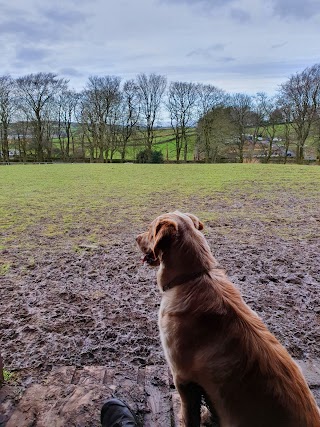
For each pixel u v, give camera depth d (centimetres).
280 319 320
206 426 195
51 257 511
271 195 1084
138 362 256
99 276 433
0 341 287
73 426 190
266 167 2041
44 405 205
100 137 3278
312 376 237
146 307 348
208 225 707
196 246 184
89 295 377
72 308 347
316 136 2664
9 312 339
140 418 197
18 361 257
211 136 3103
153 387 223
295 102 2711
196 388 169
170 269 185
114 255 515
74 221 767
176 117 3319
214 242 577
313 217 762
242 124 3062
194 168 2100
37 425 190
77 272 448
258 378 140
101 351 271
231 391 146
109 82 3203
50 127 3328
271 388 137
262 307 343
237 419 144
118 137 3344
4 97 3073
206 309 164
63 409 202
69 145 3428
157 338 289
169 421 194
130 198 1078
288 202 960
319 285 395
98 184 1441
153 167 2256
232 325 155
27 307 350
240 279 416
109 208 917
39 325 313
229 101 3069
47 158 3362
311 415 134
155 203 987
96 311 340
